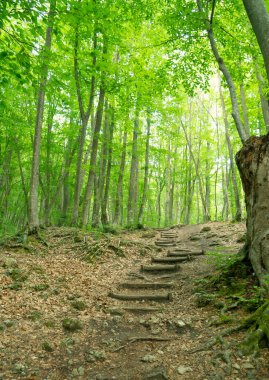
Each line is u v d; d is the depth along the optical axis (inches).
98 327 195.3
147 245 424.8
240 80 389.7
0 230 837.8
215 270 269.0
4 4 207.8
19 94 517.7
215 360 142.9
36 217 404.5
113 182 1041.5
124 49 465.4
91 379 139.9
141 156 900.6
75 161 773.3
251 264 230.5
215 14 361.7
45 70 261.4
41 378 138.9
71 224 514.0
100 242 394.0
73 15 257.6
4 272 264.2
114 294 250.2
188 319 196.1
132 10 387.5
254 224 221.9
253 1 207.3
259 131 762.2
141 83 493.0
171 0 348.8
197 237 486.3
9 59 228.1
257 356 139.6
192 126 1074.1
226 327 173.2
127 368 148.5
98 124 516.1
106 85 488.7
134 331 193.0
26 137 706.2
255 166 223.3
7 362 147.9
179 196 1422.2
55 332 183.0
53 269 297.7
